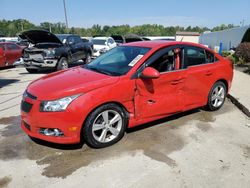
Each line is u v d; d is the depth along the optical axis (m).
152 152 3.74
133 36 26.02
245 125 4.84
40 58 11.05
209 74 5.07
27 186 2.99
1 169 3.31
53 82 3.86
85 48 13.77
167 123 4.82
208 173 3.26
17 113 5.52
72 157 3.58
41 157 3.59
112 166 3.38
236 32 21.61
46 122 3.50
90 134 3.66
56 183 3.04
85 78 3.90
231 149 3.89
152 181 3.08
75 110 3.45
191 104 4.89
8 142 4.04
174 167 3.37
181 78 4.54
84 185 3.00
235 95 6.61
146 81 4.06
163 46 4.41
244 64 12.85
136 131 4.43
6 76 10.70
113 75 3.99
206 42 36.62
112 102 3.78
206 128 4.64
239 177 3.19
